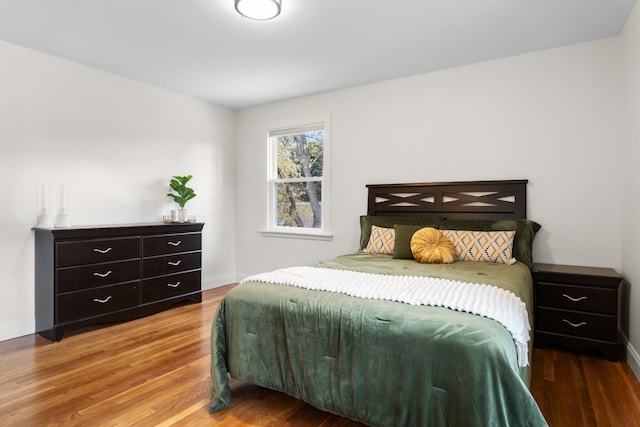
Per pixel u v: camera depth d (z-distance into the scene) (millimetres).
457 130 3459
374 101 3889
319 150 4379
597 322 2574
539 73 3102
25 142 3014
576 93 2973
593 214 2928
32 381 2186
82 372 2312
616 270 2836
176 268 3793
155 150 4000
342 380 1647
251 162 4836
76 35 2783
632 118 2465
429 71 3559
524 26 2648
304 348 1778
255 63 3332
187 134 4340
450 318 1496
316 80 3799
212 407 1874
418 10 2410
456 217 3439
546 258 3094
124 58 3227
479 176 3365
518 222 3059
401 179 3748
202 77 3705
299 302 1841
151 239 3555
